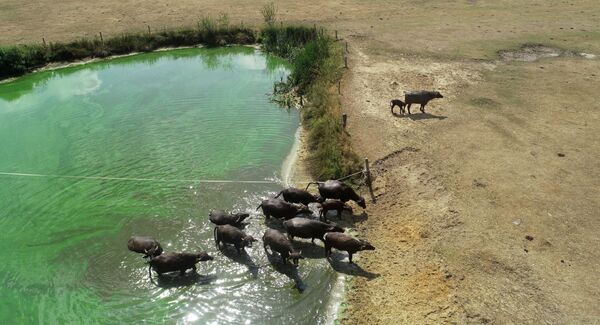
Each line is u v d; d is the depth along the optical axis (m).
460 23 33.72
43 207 15.97
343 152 17.89
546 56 27.28
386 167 17.34
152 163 18.44
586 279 12.08
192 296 12.47
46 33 33.12
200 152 19.23
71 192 16.72
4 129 21.64
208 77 27.89
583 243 13.26
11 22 35.41
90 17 36.69
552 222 14.09
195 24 34.97
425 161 17.47
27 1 41.00
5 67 28.52
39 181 17.42
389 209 15.41
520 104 21.53
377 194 16.16
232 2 40.44
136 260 13.62
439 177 16.48
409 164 17.41
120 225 15.03
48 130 21.42
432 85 23.91
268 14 34.47
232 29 33.62
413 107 21.84
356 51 28.84
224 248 14.09
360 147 18.48
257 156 18.89
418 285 12.35
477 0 39.81
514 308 11.40
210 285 12.80
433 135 19.17
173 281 12.93
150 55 31.88
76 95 25.53
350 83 24.28
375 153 18.06
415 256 13.32
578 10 35.62
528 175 16.31
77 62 30.44
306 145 19.61
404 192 16.05
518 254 12.97
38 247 14.23
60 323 11.77
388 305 11.89
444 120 20.38
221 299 12.37
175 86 26.52
